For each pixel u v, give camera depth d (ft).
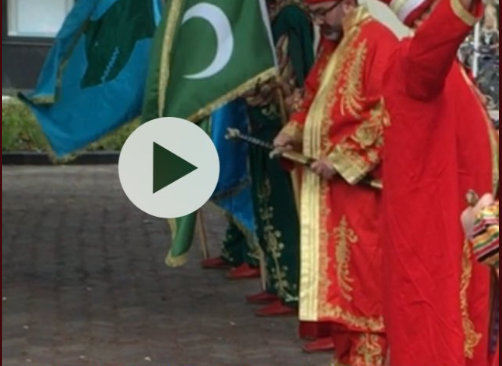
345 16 17.87
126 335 23.07
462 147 14.34
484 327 14.38
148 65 22.70
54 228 35.04
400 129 14.02
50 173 48.01
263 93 22.22
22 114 51.67
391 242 14.21
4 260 30.19
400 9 15.01
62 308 25.14
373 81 17.21
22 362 21.07
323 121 17.79
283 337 23.02
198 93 20.52
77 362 21.12
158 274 28.76
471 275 14.28
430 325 13.98
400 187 14.08
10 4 64.80
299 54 22.11
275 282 23.85
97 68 25.66
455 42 13.28
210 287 27.30
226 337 23.00
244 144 25.34
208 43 20.49
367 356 17.78
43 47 65.26
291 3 22.29
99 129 25.71
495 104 27.22
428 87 13.70
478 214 12.69
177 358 21.57
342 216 17.80
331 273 17.87
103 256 31.01
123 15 25.50
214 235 33.71
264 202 23.47
